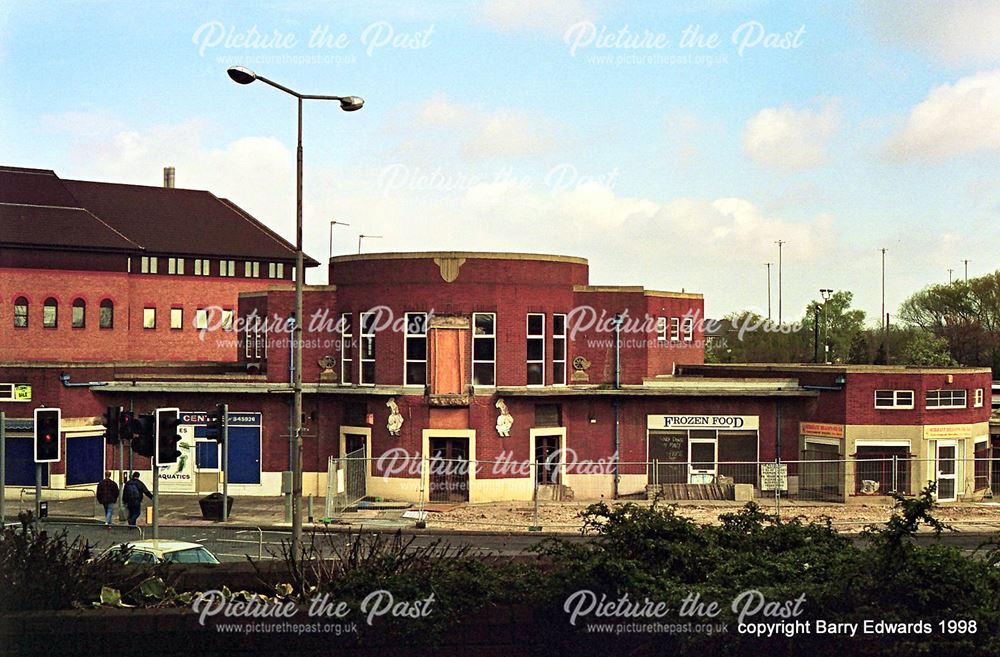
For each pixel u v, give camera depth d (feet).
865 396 132.98
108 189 271.08
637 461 136.15
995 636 35.68
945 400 135.03
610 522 42.19
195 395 139.03
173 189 282.15
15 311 228.22
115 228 260.42
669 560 40.11
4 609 38.32
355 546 43.47
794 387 138.41
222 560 84.53
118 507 127.44
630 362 136.98
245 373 166.40
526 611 38.60
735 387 137.49
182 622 37.68
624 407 136.15
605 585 38.50
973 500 136.77
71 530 107.65
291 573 43.57
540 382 133.18
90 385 141.08
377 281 132.05
